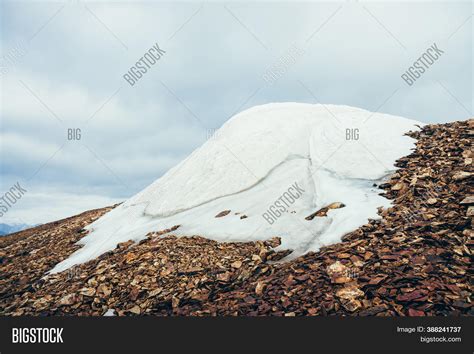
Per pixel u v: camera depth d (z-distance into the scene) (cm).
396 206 963
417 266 703
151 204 1515
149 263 969
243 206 1203
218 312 720
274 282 779
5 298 1021
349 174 1214
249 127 1622
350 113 1672
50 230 1816
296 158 1412
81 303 858
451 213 851
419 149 1284
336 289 696
